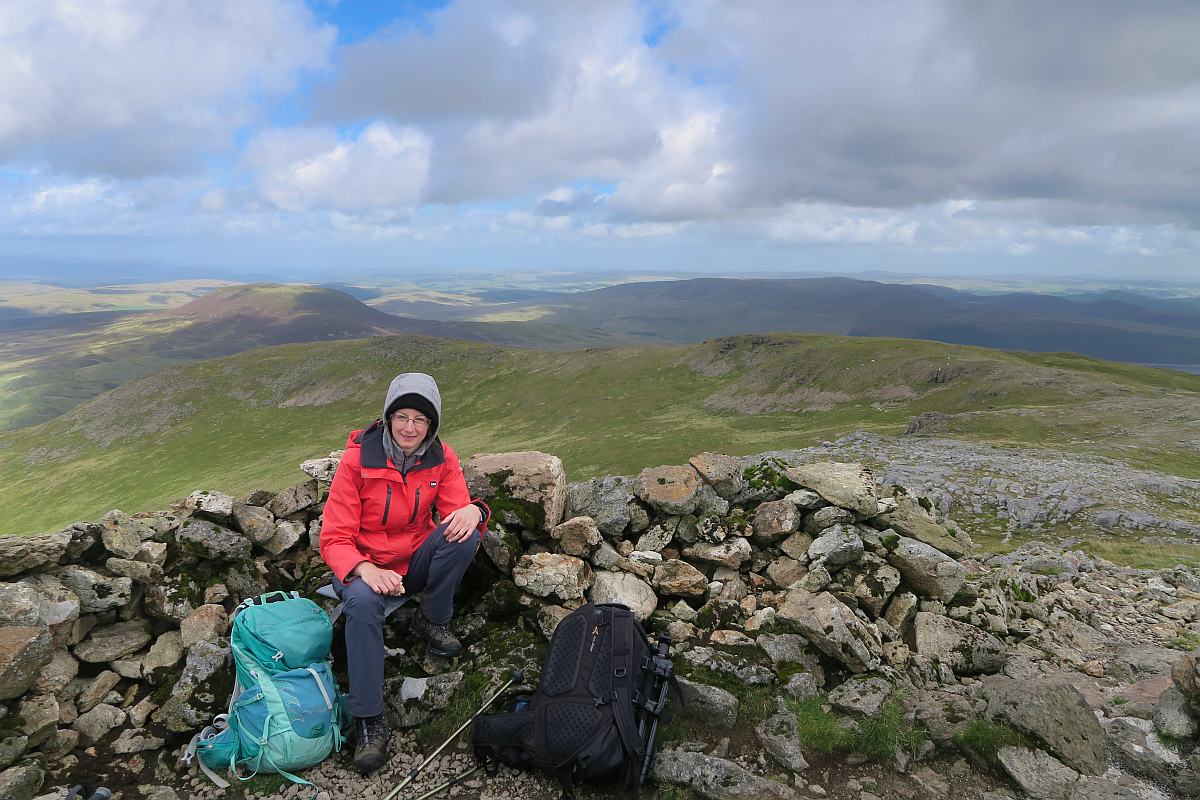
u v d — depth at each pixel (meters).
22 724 3.17
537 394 142.12
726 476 5.93
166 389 172.25
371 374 171.25
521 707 3.71
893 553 5.30
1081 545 21.11
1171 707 3.61
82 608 3.88
